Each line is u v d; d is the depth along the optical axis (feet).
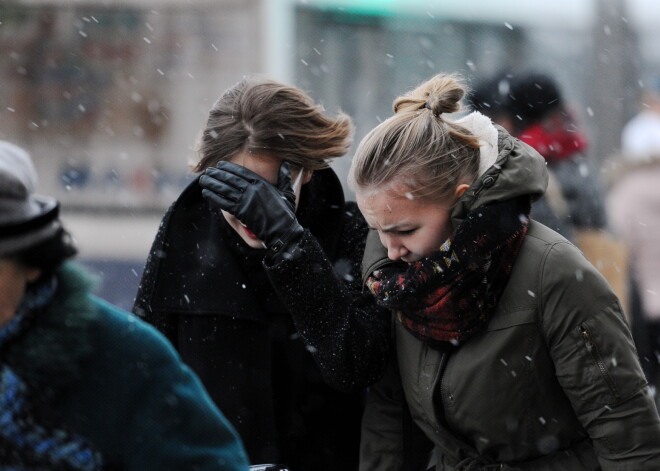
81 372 23.32
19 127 90.22
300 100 33.68
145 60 90.94
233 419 35.14
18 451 22.77
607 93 117.91
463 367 31.91
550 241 31.60
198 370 35.29
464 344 32.09
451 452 33.63
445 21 104.68
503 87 59.98
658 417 31.40
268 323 35.60
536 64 111.24
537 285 30.96
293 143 33.19
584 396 30.94
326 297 32.89
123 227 91.45
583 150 58.75
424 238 32.07
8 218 22.06
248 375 35.35
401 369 34.09
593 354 30.60
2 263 22.16
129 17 90.58
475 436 32.63
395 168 31.32
